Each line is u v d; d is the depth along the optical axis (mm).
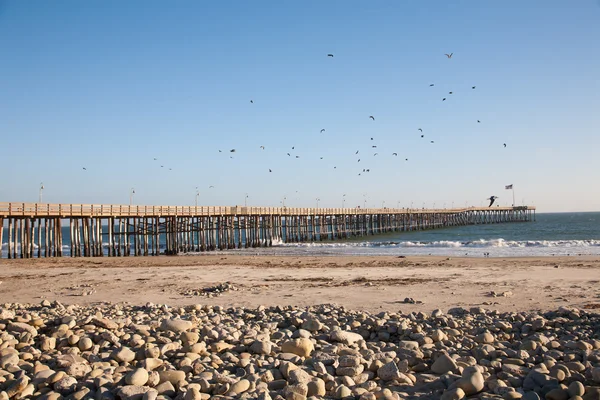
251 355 7629
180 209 46312
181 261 34656
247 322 11039
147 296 17031
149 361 6703
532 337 8648
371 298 15789
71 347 7801
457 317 11367
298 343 7762
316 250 47250
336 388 5930
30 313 10242
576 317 10719
